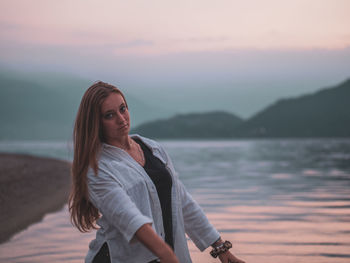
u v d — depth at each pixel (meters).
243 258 3.73
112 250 1.59
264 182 12.70
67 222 5.65
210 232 1.85
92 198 1.59
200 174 16.86
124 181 1.58
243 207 7.20
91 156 1.59
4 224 5.50
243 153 49.47
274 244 4.28
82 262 3.71
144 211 1.59
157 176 1.66
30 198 7.66
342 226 5.27
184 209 1.83
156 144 1.77
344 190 10.00
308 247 4.12
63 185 10.14
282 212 6.57
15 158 17.50
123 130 1.67
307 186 11.21
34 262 3.72
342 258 3.68
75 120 1.66
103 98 1.64
